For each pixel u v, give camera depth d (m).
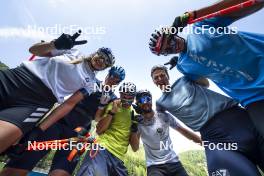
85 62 3.22
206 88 2.84
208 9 2.25
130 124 4.20
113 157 3.91
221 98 2.68
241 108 2.61
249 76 2.33
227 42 2.31
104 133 4.06
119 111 4.11
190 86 2.92
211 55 2.39
